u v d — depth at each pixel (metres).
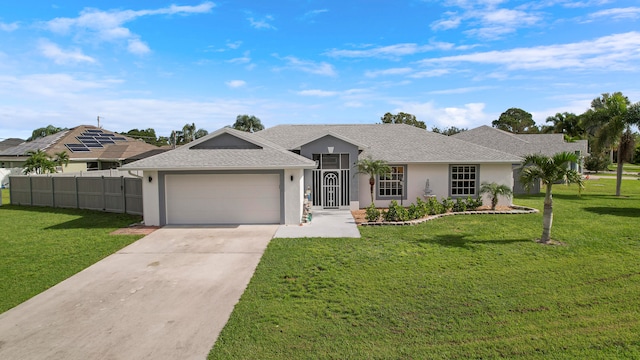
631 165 73.69
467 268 9.12
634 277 8.43
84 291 8.00
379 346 5.62
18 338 6.04
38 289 8.09
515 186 27.66
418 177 19.69
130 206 17.81
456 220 15.45
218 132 16.47
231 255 10.56
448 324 6.29
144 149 42.69
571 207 19.02
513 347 5.56
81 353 5.59
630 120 24.02
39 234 13.41
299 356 5.38
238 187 15.05
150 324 6.47
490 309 6.83
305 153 18.38
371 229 13.82
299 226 14.46
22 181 22.22
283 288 7.95
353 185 18.58
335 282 8.25
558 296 7.40
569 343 5.66
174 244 11.84
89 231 13.87
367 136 23.34
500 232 13.09
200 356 5.45
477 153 20.20
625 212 17.30
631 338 5.78
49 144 40.28
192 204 15.05
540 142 35.56
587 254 10.27
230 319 6.56
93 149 41.50
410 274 8.70
